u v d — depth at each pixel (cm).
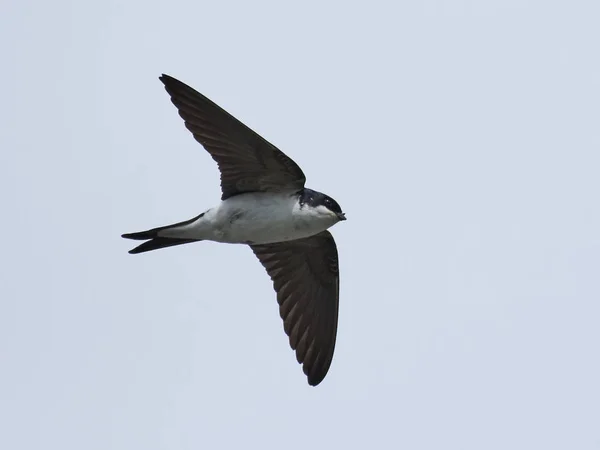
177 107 1293
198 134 1312
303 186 1347
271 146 1292
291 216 1341
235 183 1354
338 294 1527
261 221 1344
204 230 1358
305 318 1538
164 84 1273
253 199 1352
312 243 1482
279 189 1349
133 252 1378
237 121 1276
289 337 1533
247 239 1367
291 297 1532
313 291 1532
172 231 1366
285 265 1516
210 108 1280
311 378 1530
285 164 1316
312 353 1535
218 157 1331
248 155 1317
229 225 1349
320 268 1513
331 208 1343
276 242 1468
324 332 1538
